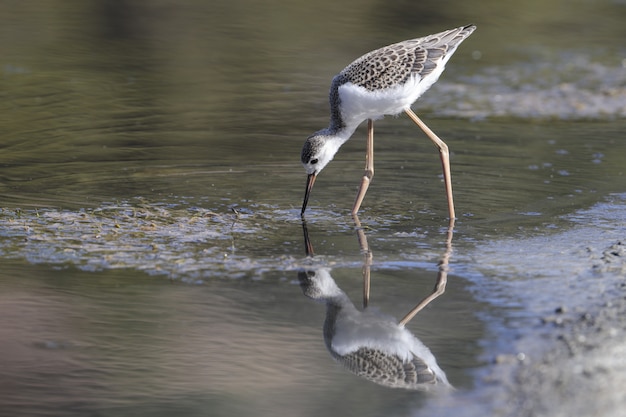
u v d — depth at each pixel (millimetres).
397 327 8148
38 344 7883
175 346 7836
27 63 20500
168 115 16891
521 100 18250
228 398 6938
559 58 21828
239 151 14625
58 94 18062
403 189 12648
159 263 9680
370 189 12664
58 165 13570
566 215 11383
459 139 15422
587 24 25375
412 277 9312
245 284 9156
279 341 7973
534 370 7070
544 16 26297
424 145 15078
